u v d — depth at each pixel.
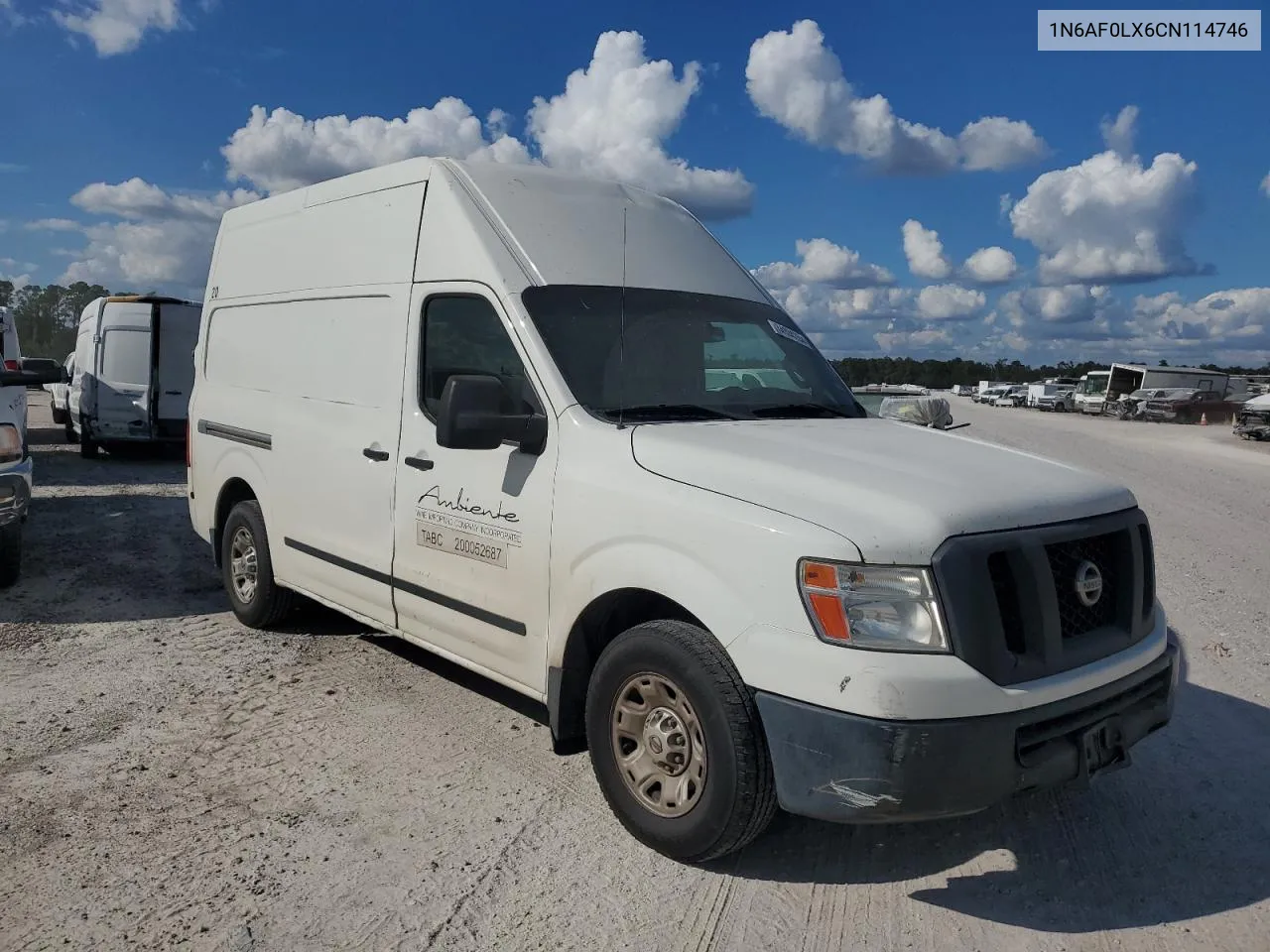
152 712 4.69
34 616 6.31
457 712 4.74
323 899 3.12
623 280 4.34
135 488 12.20
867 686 2.81
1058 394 58.31
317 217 5.38
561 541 3.68
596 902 3.14
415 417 4.46
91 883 3.20
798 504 3.09
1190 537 10.27
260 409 5.76
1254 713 4.95
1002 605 3.00
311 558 5.31
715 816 3.15
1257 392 47.59
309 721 4.60
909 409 8.77
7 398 6.92
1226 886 3.33
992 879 3.35
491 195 4.39
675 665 3.24
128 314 14.75
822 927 3.04
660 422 3.80
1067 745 3.04
